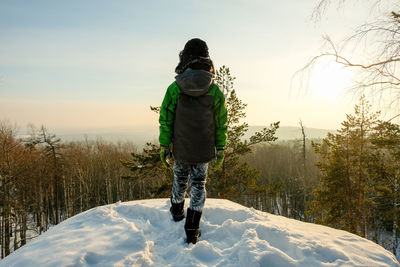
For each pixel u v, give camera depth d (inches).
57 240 70.0
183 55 72.8
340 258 63.6
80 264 57.7
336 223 486.0
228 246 73.5
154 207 96.5
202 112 72.8
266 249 63.9
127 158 1489.9
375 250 70.0
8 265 60.2
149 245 70.8
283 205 1189.1
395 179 422.0
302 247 66.9
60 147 932.6
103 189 1254.3
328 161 496.7
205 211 95.6
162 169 412.8
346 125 447.8
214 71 75.9
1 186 607.2
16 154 687.1
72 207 984.9
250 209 98.2
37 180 878.4
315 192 505.4
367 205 514.0
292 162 1459.2
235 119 419.2
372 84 163.9
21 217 734.5
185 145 73.7
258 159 1648.6
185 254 67.2
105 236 71.2
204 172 79.1
